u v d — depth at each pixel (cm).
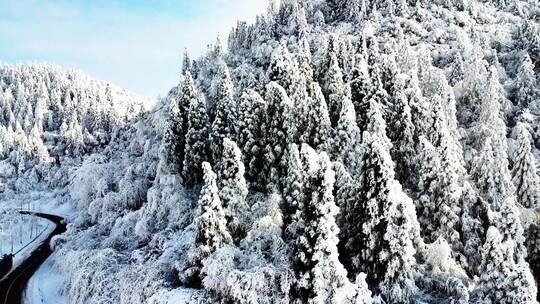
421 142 3678
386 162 2892
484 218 3506
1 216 8762
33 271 5341
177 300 3155
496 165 4194
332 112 4753
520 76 7081
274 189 3891
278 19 13050
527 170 4522
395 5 11138
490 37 9325
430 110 4338
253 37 12288
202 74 10800
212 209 3316
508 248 2695
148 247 4347
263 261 3083
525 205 4456
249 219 3588
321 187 2750
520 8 10869
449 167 3488
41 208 10512
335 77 4997
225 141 3656
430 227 3541
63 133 16625
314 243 2750
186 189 4856
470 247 3325
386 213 2862
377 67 4831
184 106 5506
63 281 4672
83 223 6619
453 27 9756
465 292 2748
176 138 5278
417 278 3033
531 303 2522
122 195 6003
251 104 4406
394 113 4312
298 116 4328
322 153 2802
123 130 12850
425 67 6431
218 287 3083
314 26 11931
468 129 5697
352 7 11588
